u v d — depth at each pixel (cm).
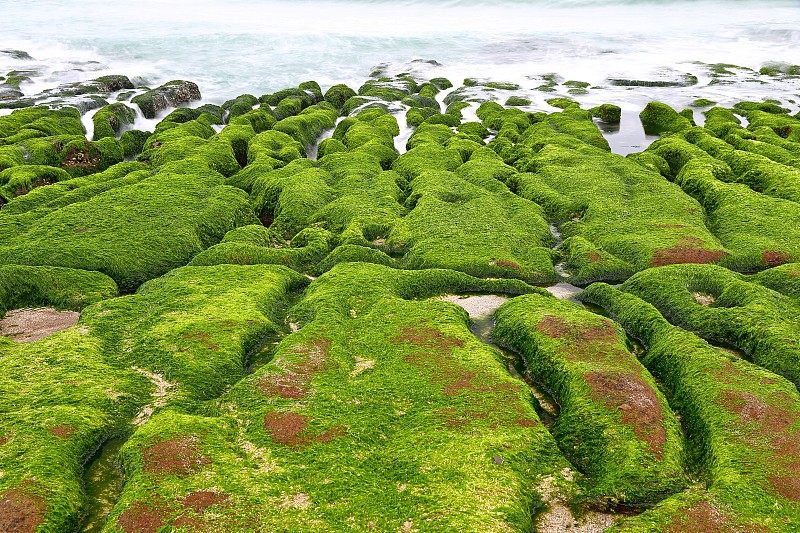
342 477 1343
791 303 2178
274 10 12206
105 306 2145
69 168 4209
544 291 2448
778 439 1427
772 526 1208
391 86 6850
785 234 2809
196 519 1226
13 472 1339
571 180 3597
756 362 1892
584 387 1631
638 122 5562
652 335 2016
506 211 3206
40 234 2803
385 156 4347
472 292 2458
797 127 4791
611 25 9988
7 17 10912
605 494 1345
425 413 1559
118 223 2927
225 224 3117
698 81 6888
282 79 7544
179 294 2241
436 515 1245
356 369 1775
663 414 1542
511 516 1252
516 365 1916
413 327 1992
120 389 1680
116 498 1365
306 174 3709
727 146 4234
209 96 6831
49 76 7025
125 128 5491
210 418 1528
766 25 9312
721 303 2270
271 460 1395
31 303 2342
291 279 2480
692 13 10606
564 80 7169
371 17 11362
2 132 4591
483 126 5350
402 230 2978
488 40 9244
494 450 1422
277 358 1791
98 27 10100
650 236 2836
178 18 11106
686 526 1212
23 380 1680
